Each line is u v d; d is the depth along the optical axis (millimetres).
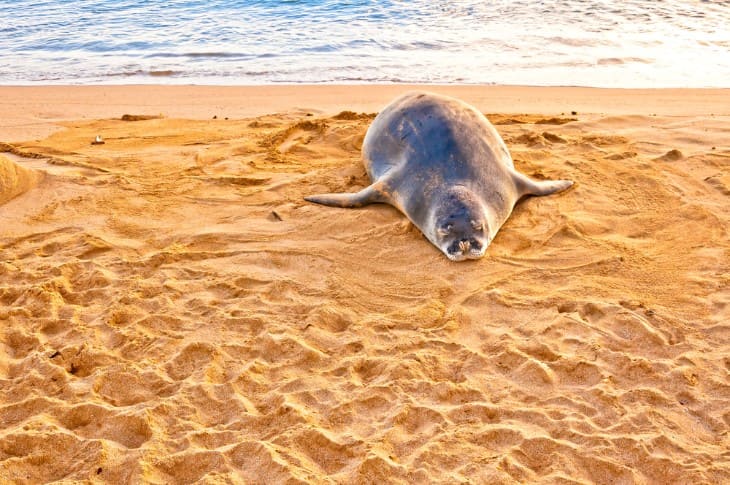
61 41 16516
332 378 4543
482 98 11375
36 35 17156
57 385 4484
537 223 6613
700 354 4703
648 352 4777
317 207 7008
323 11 17938
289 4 18719
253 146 8961
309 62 14125
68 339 5004
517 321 5172
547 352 4770
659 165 7820
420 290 5617
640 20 16031
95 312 5355
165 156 8680
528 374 4539
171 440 3965
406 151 7059
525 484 3627
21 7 20094
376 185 7059
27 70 14273
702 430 4031
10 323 5184
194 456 3814
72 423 4152
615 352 4707
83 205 7230
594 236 6387
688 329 5016
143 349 4879
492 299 5426
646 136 8938
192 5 19234
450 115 7160
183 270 5934
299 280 5773
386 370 4598
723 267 5824
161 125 10195
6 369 4688
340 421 4148
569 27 15758
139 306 5402
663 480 3678
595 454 3824
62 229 6730
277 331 5051
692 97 11031
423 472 3705
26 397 4363
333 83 12789
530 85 12188
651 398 4281
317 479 3670
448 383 4434
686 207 6824
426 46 14930
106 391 4434
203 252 6219
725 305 5281
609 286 5594
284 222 6766
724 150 8266
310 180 7727
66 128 10156
